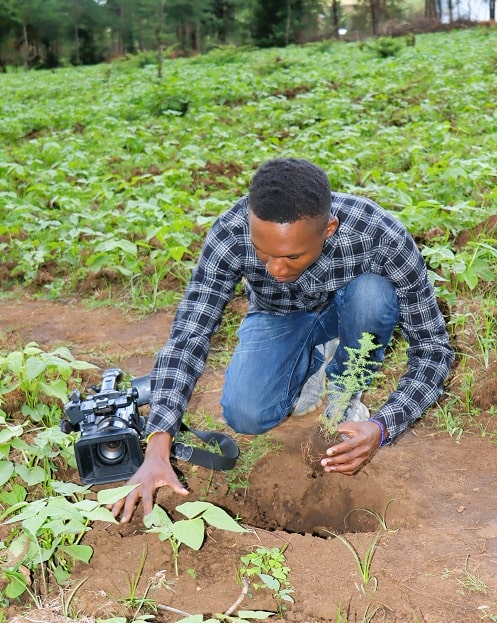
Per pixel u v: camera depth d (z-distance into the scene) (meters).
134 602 2.07
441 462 2.83
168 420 2.22
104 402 2.30
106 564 2.26
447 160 6.63
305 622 2.00
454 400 3.22
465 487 2.66
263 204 1.92
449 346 2.43
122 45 44.56
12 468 2.51
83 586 2.16
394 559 2.24
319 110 11.28
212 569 2.23
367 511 2.63
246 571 2.16
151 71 20.00
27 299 4.97
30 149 9.86
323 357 2.90
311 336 2.73
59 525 2.08
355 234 2.30
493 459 2.83
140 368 3.81
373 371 2.69
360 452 2.20
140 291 4.82
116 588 2.14
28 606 2.11
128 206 6.00
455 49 20.08
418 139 8.49
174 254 4.65
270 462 2.92
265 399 2.65
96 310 4.69
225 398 2.69
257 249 2.04
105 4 41.22
